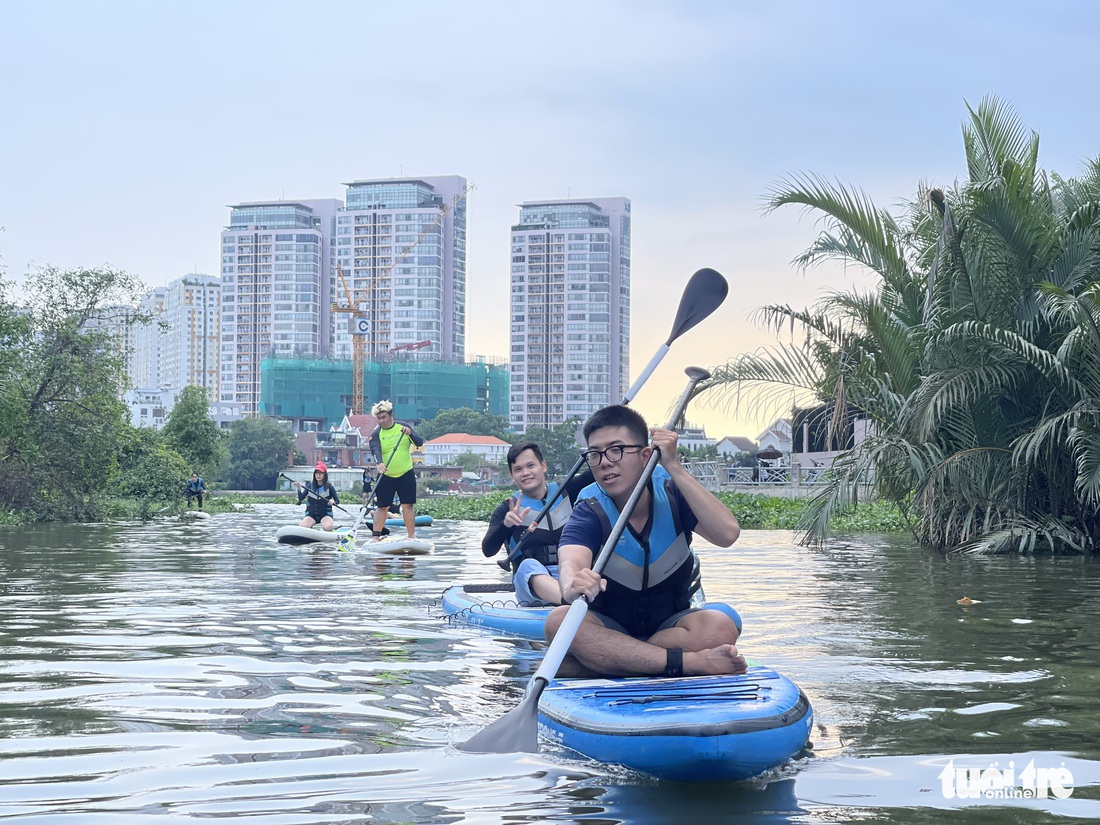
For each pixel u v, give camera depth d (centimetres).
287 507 4597
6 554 1282
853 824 285
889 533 1856
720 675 413
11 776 321
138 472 3294
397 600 789
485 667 506
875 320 1406
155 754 348
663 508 443
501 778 326
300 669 500
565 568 423
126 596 812
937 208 1411
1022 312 1376
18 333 2680
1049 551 1327
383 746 361
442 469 15950
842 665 515
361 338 18850
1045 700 436
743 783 323
